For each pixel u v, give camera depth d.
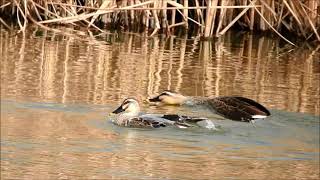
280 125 15.31
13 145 13.65
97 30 23.47
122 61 19.91
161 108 16.80
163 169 12.98
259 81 18.84
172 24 23.45
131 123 14.95
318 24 23.53
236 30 24.33
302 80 19.16
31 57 19.67
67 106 15.78
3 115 15.03
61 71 18.47
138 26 23.98
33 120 14.96
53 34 22.59
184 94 17.47
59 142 13.88
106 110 15.76
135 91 17.36
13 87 16.77
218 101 16.55
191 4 24.11
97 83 17.64
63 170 12.70
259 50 22.34
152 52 21.16
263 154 13.79
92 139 14.27
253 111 15.79
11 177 12.30
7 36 21.92
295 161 13.66
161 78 18.56
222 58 21.05
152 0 22.58
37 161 13.00
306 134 14.91
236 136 14.68
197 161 13.36
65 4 22.59
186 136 14.55
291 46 23.12
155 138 14.49
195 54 21.31
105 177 12.48
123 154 13.55
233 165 13.31
